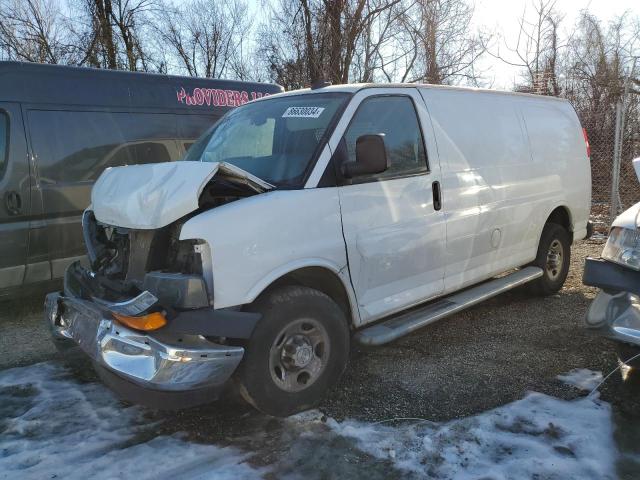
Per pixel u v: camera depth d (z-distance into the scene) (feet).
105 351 9.92
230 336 10.04
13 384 13.23
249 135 13.84
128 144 21.15
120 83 21.29
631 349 11.73
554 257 19.35
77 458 10.07
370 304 12.82
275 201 10.95
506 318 17.47
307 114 13.04
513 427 10.85
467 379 13.08
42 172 18.83
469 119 15.71
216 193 11.27
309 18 48.85
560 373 13.29
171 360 9.39
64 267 19.47
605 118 39.04
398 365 13.96
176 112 22.77
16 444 10.55
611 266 11.59
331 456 10.02
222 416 11.51
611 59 50.08
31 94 18.83
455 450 10.10
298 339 11.14
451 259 14.78
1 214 17.88
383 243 12.76
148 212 10.20
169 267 10.62
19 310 19.60
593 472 9.38
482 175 15.62
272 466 9.75
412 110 14.15
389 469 9.62
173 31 63.36
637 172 12.20
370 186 12.63
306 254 11.27
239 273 10.28
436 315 14.17
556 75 49.21
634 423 10.91
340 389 12.64
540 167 18.11
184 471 9.64
